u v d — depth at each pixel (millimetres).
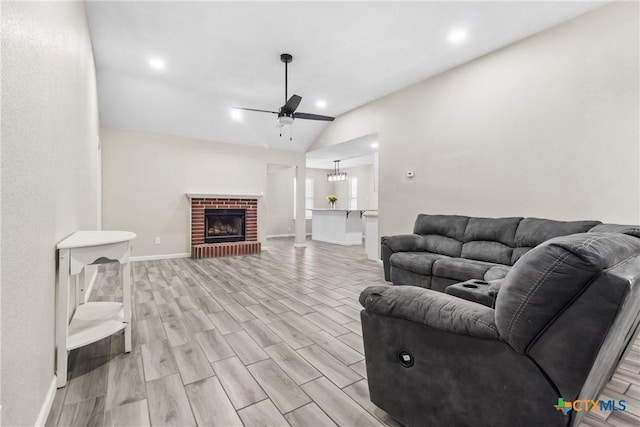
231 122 5598
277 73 4035
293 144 6770
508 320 958
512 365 989
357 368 1812
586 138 2799
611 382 1699
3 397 899
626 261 921
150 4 2646
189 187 5742
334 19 2871
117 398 1500
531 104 3182
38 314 1254
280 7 2693
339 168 10586
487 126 3570
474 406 1075
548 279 885
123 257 1910
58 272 1641
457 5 2682
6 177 938
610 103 2658
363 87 4543
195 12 2758
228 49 3414
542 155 3102
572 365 871
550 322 913
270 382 1659
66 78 1876
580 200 2844
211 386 1615
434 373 1178
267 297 3199
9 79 962
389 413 1333
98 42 3262
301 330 2357
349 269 4637
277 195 9539
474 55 3588
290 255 5969
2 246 904
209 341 2154
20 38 1064
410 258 3406
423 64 3818
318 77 4172
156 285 3641
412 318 1223
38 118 1276
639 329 1623
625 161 2582
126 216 5133
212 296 3223
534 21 2924
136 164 5223
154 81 4242
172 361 1870
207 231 5938
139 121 5047
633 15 2529
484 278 2654
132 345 2080
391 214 4828
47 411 1353
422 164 4328
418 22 2928
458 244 3502
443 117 4047
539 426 938
